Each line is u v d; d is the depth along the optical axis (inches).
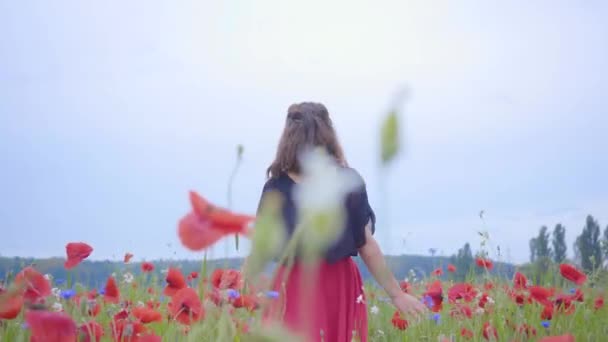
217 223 43.8
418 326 136.2
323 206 29.8
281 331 36.8
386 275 136.9
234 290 82.5
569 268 155.1
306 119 130.3
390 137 25.6
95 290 116.7
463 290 152.0
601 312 160.6
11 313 69.2
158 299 155.9
